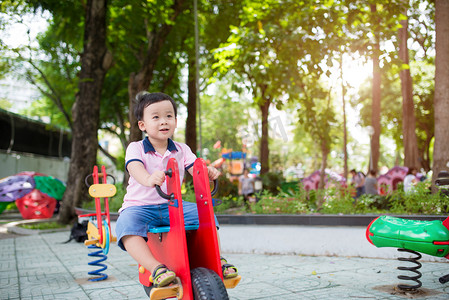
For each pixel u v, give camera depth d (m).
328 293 4.31
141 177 2.69
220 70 10.35
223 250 7.55
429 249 3.87
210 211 2.60
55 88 20.53
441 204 6.49
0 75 17.64
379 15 8.85
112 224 9.37
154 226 2.82
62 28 15.66
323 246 6.76
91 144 13.30
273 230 7.19
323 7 8.45
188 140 17.55
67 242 9.53
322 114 9.75
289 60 8.90
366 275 5.13
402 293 4.21
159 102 2.92
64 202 13.16
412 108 17.98
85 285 5.05
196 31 13.20
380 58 8.70
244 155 23.50
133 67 19.78
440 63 7.62
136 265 6.38
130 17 14.84
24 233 11.73
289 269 5.67
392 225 4.12
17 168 21.91
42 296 4.53
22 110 28.70
